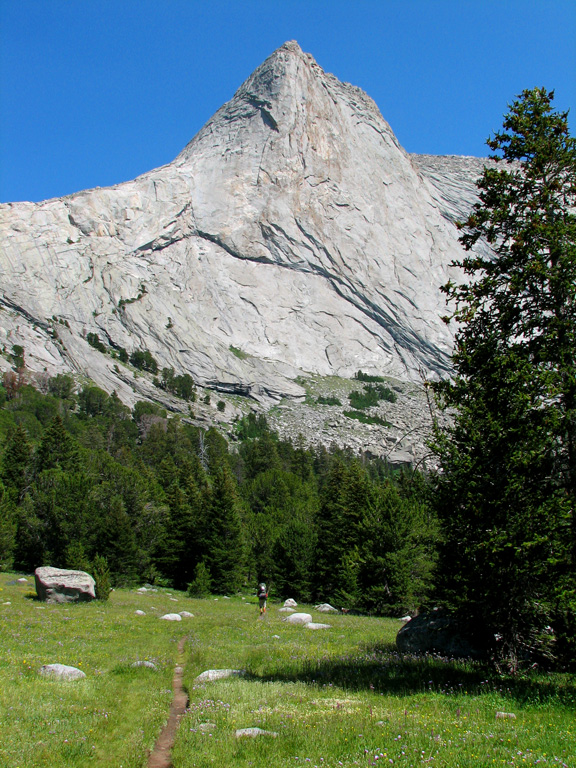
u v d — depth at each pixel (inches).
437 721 430.9
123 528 2181.3
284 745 384.2
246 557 2583.7
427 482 689.0
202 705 498.9
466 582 633.6
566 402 582.9
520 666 641.6
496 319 656.4
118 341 7509.8
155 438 5182.1
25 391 5723.4
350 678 620.4
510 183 673.6
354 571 1835.6
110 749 389.7
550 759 342.0
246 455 5364.2
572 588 572.7
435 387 698.2
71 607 1310.3
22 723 409.7
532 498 583.8
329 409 7864.2
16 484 2908.5
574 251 597.9
